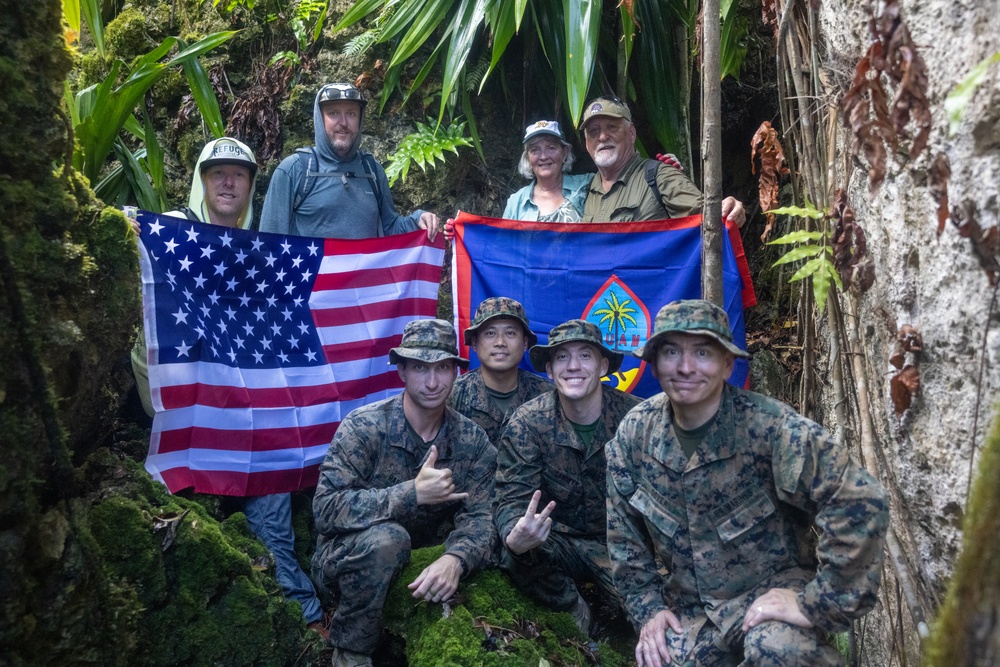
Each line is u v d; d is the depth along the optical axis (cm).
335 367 417
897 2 221
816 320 383
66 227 290
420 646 323
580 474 367
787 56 368
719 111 344
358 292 425
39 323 274
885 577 310
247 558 347
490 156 574
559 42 532
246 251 400
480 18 500
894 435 289
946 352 250
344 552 337
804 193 355
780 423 263
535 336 406
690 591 280
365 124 573
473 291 436
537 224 434
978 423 232
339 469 348
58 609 266
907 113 223
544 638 334
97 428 324
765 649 253
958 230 228
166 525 324
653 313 420
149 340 369
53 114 286
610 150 459
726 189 597
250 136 574
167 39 422
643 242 424
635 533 291
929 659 138
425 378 345
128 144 600
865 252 290
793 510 271
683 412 272
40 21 280
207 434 384
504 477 366
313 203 445
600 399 370
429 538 381
